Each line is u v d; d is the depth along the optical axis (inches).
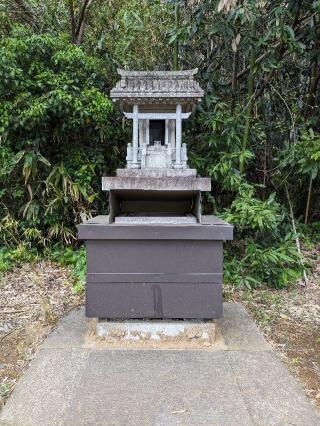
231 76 190.2
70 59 157.5
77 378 82.4
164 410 71.6
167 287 98.4
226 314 121.1
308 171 158.7
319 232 200.4
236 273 149.0
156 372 85.1
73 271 159.3
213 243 97.7
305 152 156.6
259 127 184.5
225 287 145.8
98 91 160.7
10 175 169.3
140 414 70.3
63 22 191.0
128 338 100.4
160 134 110.2
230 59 188.4
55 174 169.2
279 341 104.8
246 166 182.4
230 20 149.7
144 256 98.0
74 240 180.4
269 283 149.6
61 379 82.1
